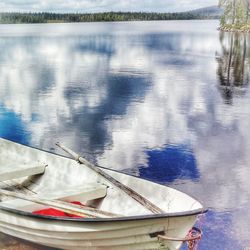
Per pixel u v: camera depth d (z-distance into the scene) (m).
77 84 26.44
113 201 7.95
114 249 7.13
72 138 14.72
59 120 17.20
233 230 8.30
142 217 6.52
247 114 17.98
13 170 8.94
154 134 15.02
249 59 39.53
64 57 43.00
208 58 40.69
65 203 7.42
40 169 9.23
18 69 34.16
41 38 74.00
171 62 37.84
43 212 7.58
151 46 55.81
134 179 7.83
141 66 35.41
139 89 24.47
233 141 14.21
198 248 7.68
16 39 71.44
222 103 20.25
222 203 9.49
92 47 54.78
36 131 15.61
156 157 12.67
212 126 16.11
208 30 106.44
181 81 27.23
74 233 6.97
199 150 13.27
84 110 19.00
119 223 6.64
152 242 6.84
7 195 7.94
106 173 8.18
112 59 41.06
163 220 6.57
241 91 23.44
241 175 11.22
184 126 16.16
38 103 20.75
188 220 6.68
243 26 94.94
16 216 7.32
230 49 50.53
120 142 14.19
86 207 7.37
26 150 9.72
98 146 13.76
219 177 11.08
